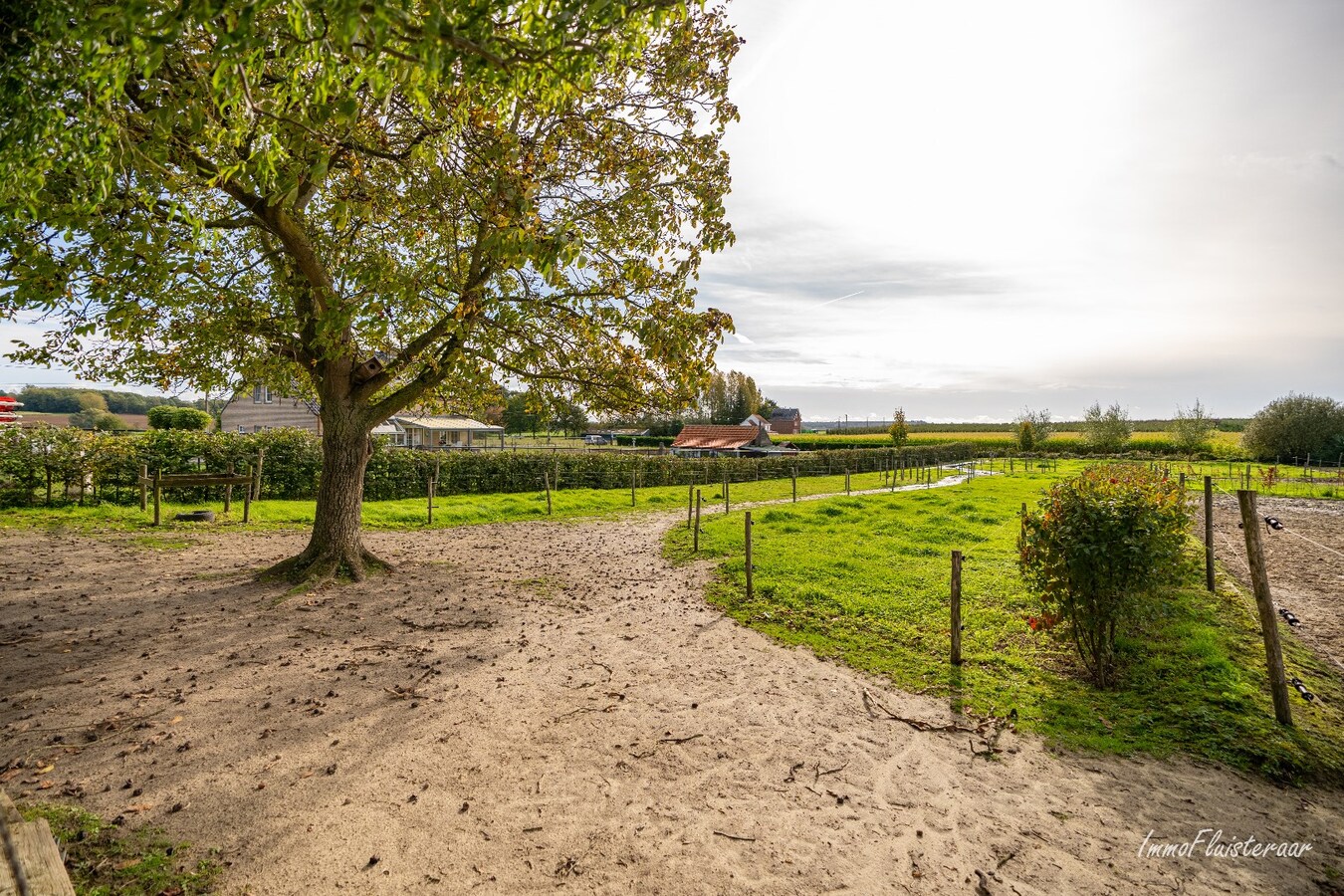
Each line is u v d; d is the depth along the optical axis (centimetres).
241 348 1141
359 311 866
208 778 474
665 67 984
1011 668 740
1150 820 458
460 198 847
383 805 448
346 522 1120
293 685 654
